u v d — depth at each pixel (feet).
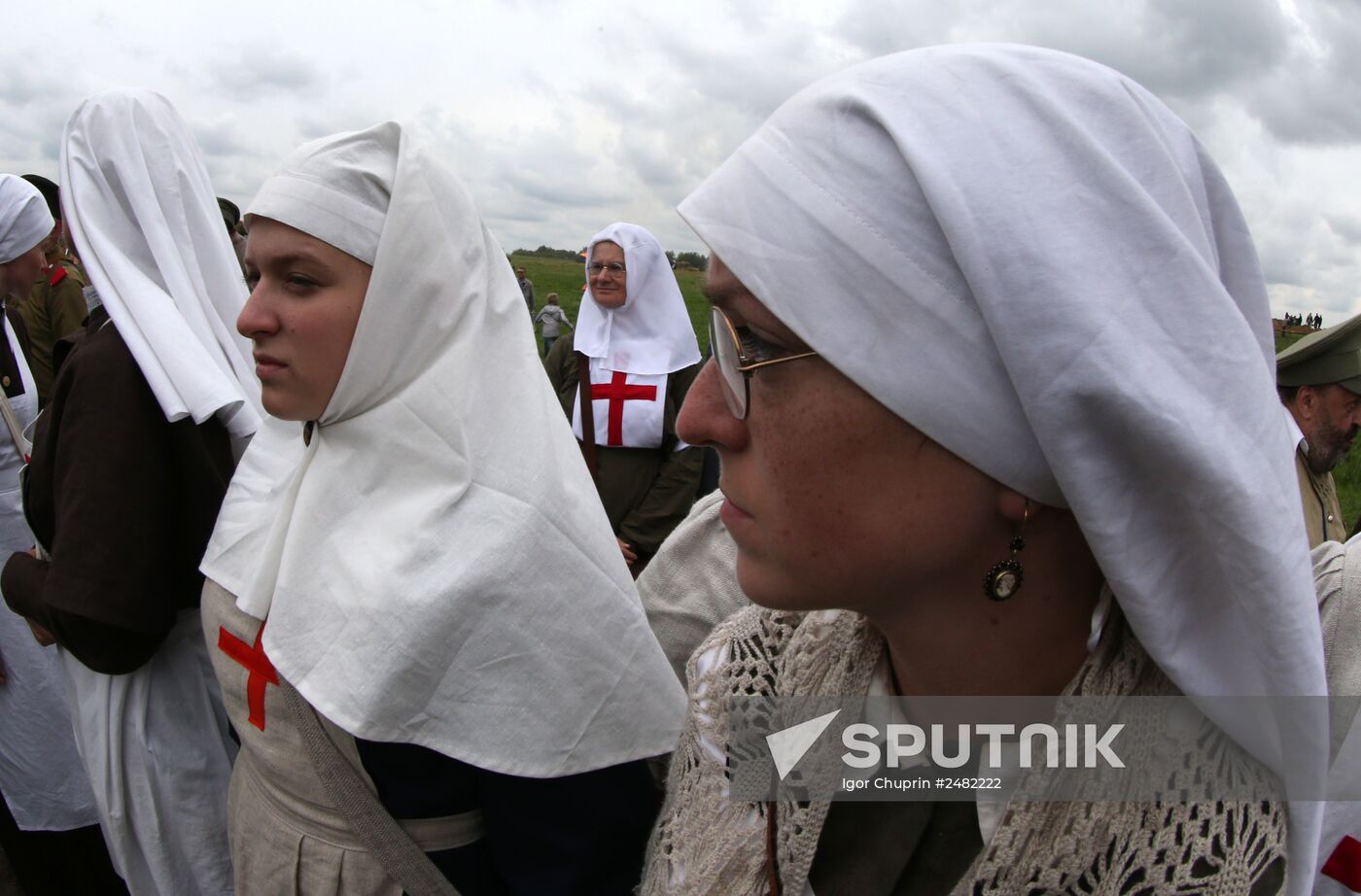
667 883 3.05
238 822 5.17
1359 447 19.74
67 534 5.65
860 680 2.67
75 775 8.58
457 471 4.50
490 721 4.28
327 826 4.58
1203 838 1.96
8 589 6.46
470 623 4.25
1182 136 1.98
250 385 7.39
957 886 2.20
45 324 16.40
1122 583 1.83
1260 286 2.02
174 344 6.20
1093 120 1.83
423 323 4.62
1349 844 2.98
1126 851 2.00
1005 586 2.09
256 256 4.61
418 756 4.37
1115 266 1.72
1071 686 2.11
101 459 5.73
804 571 2.15
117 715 6.41
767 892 2.77
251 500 5.52
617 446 12.39
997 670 2.24
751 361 2.09
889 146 1.87
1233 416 1.74
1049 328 1.70
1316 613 1.81
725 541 5.31
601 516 4.91
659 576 5.46
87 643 5.81
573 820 4.47
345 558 4.53
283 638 4.57
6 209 10.37
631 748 4.60
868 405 1.97
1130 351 1.69
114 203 6.91
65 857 8.77
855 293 1.88
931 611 2.21
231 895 7.03
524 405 4.78
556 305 60.18
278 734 4.71
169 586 6.01
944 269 1.82
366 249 4.54
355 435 4.79
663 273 12.86
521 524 4.38
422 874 4.43
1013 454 1.87
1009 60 1.90
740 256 2.00
